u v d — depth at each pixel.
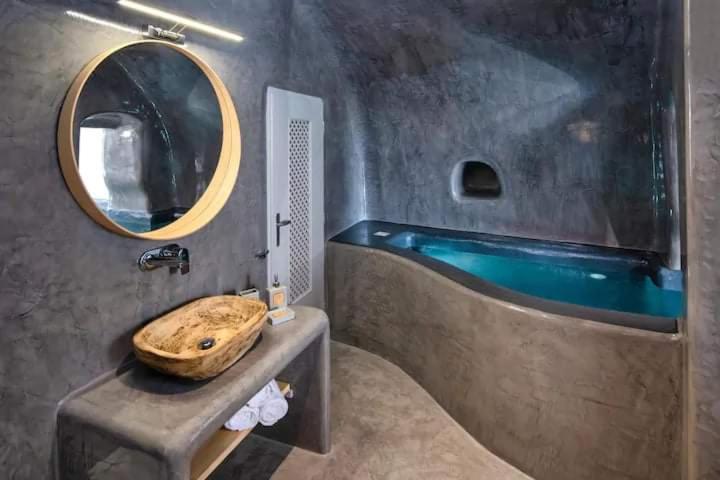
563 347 1.71
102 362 1.45
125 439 1.20
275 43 2.40
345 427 2.29
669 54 1.93
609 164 2.70
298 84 2.69
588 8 2.11
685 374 1.42
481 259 2.99
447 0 2.34
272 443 2.18
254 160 2.25
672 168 2.25
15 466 1.21
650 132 2.50
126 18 1.46
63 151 1.25
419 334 2.59
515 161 3.06
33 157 1.20
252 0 2.15
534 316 1.78
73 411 1.29
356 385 2.67
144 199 1.57
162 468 1.16
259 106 2.27
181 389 1.40
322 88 3.04
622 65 2.35
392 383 2.69
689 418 1.36
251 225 2.25
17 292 1.19
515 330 1.87
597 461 1.68
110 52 1.37
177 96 1.69
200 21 1.80
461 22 2.48
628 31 2.15
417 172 3.58
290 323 1.90
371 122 3.55
